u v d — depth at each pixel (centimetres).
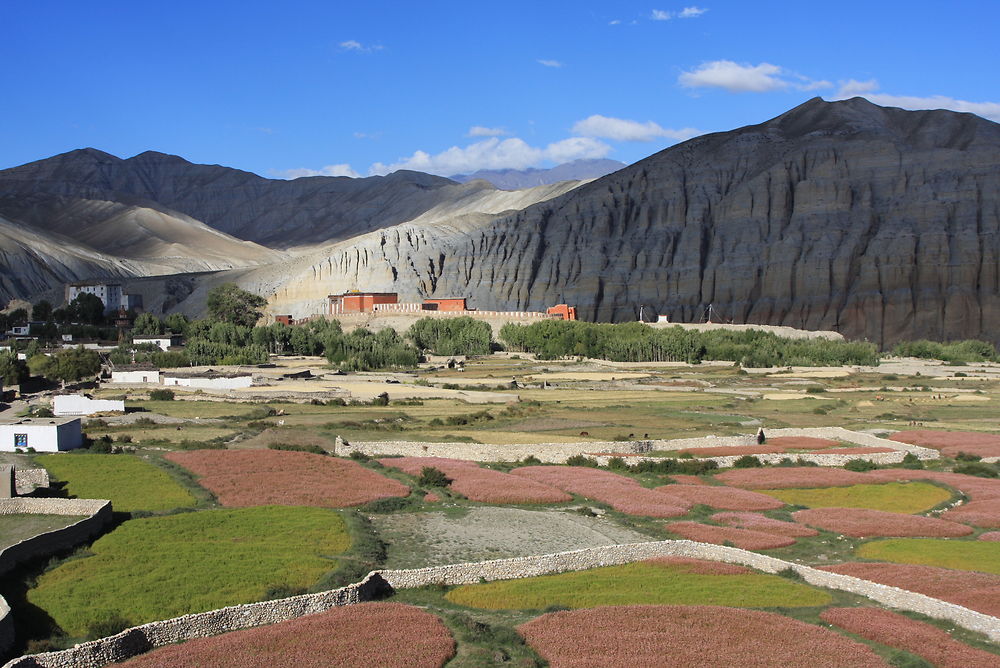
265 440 11750
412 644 5200
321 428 12738
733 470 10681
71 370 17100
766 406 16238
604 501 9006
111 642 4978
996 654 5356
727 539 7662
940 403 16825
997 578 6631
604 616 5734
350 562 6731
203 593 5997
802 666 5044
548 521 8231
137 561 6619
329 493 8894
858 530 8075
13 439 10400
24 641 5206
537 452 11094
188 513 7994
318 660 4969
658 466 10600
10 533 6919
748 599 6162
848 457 11156
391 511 8531
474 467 10388
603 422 13875
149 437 11681
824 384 19588
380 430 12725
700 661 5084
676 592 6275
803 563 7150
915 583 6488
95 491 8594
